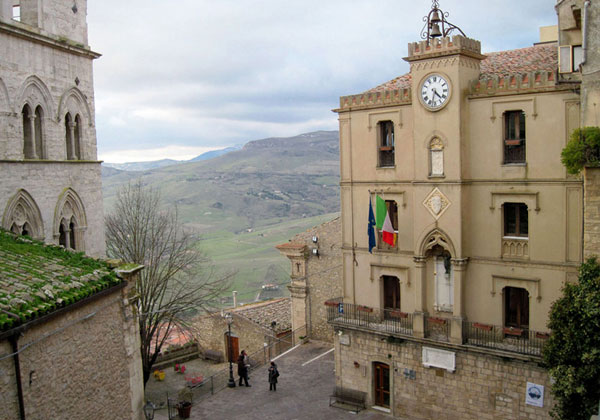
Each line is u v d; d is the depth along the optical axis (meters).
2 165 24.73
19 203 25.91
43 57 27.58
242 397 35.69
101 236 32.22
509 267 28.55
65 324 17.84
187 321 45.06
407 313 31.75
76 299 18.17
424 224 30.42
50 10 28.09
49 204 27.69
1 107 24.95
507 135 28.72
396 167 31.95
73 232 30.06
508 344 28.34
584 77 22.17
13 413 15.19
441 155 29.73
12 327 14.92
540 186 27.48
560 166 26.84
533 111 27.38
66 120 29.92
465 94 29.12
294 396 35.47
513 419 28.06
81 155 30.86
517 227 28.73
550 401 26.88
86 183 30.75
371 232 31.94
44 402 16.64
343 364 34.25
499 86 28.20
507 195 28.41
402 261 32.12
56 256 21.98
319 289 44.12
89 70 31.42
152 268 40.28
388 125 32.62
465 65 29.09
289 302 50.84
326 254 43.44
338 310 34.69
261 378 39.03
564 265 26.91
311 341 44.94
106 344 20.77
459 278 29.45
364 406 33.44
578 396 21.83
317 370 39.53
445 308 30.56
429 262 30.94
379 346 32.59
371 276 33.47
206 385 38.88
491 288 29.19
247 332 45.56
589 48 22.06
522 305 28.89
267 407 33.91
